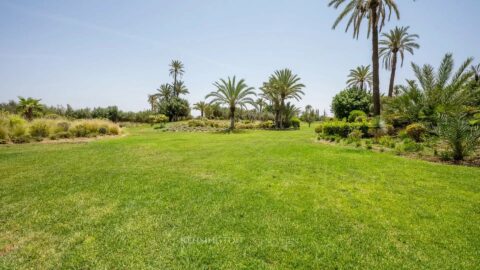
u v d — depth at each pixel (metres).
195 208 4.06
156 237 3.17
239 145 12.14
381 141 10.95
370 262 2.69
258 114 64.19
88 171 6.52
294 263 2.65
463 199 4.41
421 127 10.89
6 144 12.49
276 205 4.19
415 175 5.89
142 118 48.94
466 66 12.87
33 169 6.72
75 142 13.60
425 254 2.83
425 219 3.68
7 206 4.17
